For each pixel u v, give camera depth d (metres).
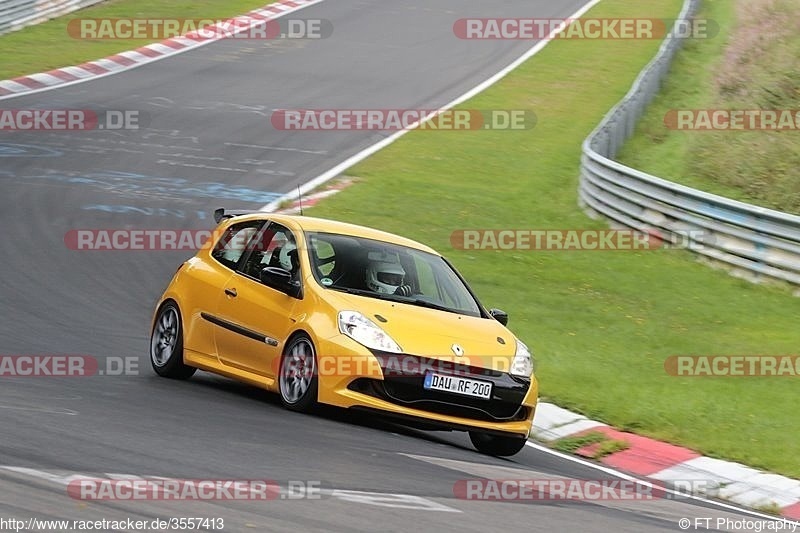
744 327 53.22
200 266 36.53
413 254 35.22
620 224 71.94
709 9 146.62
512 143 94.12
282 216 35.62
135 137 85.44
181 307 36.09
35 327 42.12
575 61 123.56
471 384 30.56
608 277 61.50
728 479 32.72
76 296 48.47
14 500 19.02
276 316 32.72
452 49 126.06
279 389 32.16
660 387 41.72
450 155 89.38
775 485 32.44
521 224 72.56
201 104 97.50
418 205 75.00
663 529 23.64
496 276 60.03
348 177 80.81
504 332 33.09
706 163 85.38
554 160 89.94
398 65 117.56
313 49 121.44
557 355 44.94
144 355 39.62
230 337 34.12
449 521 21.12
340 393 30.22
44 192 68.06
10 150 78.12
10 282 49.22
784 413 39.62
